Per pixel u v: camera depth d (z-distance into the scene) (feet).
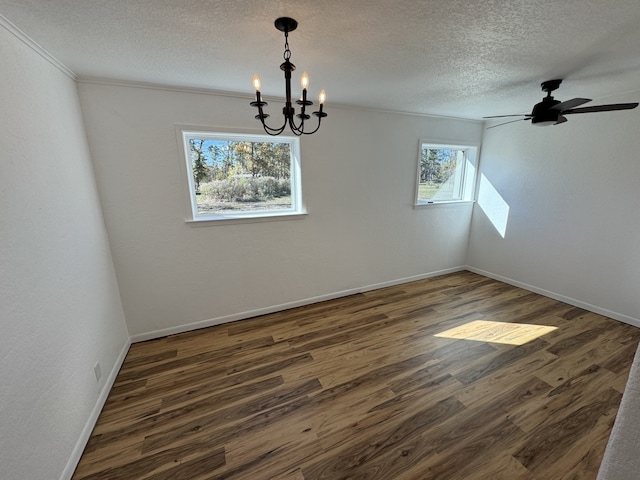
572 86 8.21
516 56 6.10
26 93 4.89
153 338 9.12
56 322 4.99
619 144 9.27
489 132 13.33
